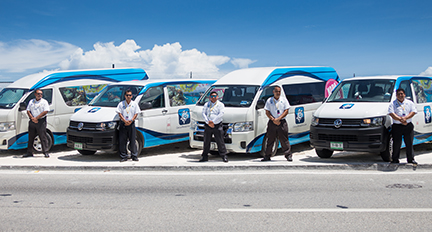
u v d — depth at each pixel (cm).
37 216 564
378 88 947
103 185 752
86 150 1114
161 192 691
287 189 694
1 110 1114
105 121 993
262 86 1026
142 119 1050
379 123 855
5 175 860
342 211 565
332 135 888
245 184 739
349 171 838
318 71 1217
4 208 606
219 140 931
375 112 865
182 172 862
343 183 732
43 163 955
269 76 1059
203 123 1009
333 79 1265
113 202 630
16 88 1172
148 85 1094
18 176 848
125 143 977
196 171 871
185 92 1192
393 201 611
